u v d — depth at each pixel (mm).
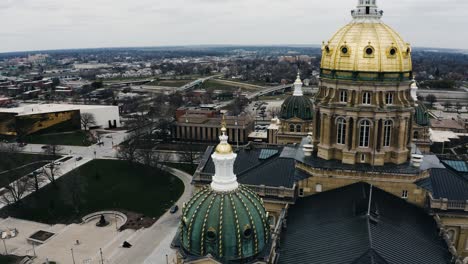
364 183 83938
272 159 102875
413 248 64562
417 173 81812
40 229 127812
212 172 103875
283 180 92188
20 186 144750
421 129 138000
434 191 85750
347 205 76250
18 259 108875
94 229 127875
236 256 61062
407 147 89688
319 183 87875
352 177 84688
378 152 85375
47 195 153125
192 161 187625
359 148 86500
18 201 143875
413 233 69875
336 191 85500
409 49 83938
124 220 134125
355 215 70438
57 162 195750
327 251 64000
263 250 63969
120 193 156125
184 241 64375
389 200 80312
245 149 112000
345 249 62281
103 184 166000
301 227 75812
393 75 81875
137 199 150500
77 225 130625
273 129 168125
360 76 82375
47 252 113625
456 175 90250
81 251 114188
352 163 86688
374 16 85188
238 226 61062
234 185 65562
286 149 108250
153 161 180250
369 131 84875
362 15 85500
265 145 116875
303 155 96062
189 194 154000
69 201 147625
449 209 80125
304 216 80125
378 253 58562
